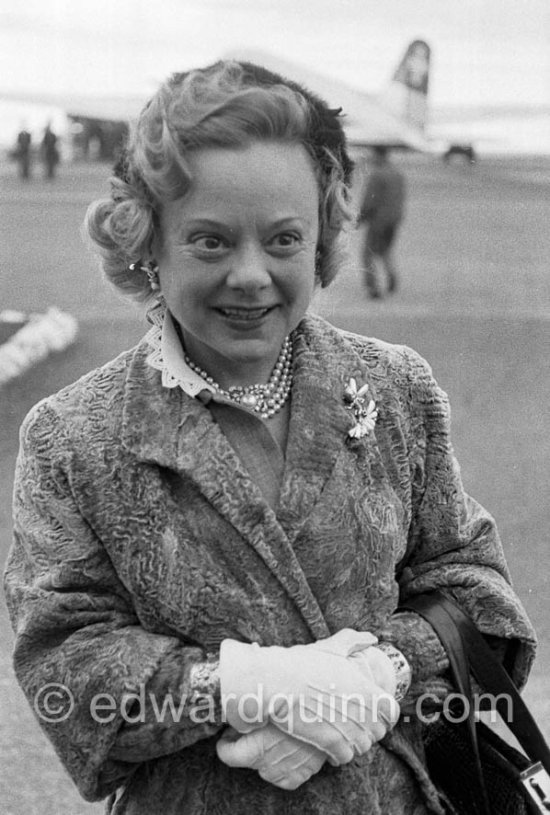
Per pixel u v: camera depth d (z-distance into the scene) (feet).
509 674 7.03
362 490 6.51
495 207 78.79
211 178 5.91
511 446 27.68
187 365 6.54
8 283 48.19
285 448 6.56
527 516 22.94
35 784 13.60
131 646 6.23
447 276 53.16
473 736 6.63
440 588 6.91
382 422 6.73
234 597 6.23
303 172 6.09
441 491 6.94
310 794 6.36
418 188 86.38
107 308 42.24
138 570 6.29
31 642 6.43
